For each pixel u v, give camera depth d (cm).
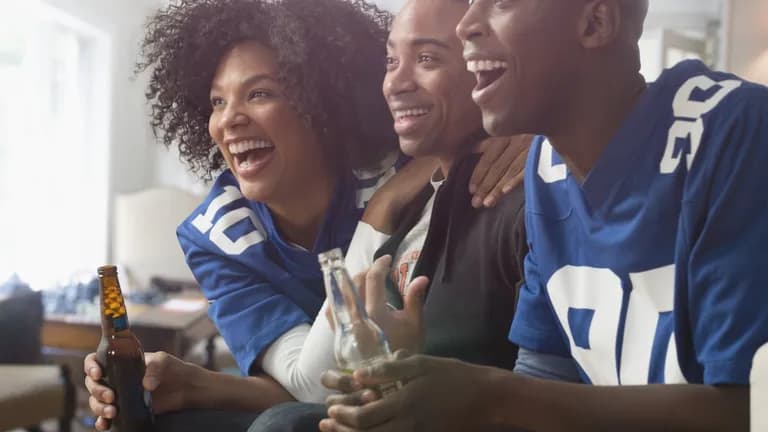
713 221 67
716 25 441
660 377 74
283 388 111
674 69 77
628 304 76
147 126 436
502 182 98
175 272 373
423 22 99
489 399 69
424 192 107
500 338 96
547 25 73
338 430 67
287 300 116
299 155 116
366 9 127
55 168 375
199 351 320
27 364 254
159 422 105
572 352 85
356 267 106
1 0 337
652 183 74
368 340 73
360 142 122
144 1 429
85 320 279
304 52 111
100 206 400
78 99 394
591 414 69
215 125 117
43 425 286
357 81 119
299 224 123
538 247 86
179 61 123
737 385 65
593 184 77
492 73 77
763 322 64
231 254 118
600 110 76
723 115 69
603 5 72
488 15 75
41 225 361
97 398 103
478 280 96
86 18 375
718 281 66
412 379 67
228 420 103
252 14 115
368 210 111
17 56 352
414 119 101
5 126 346
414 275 101
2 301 247
